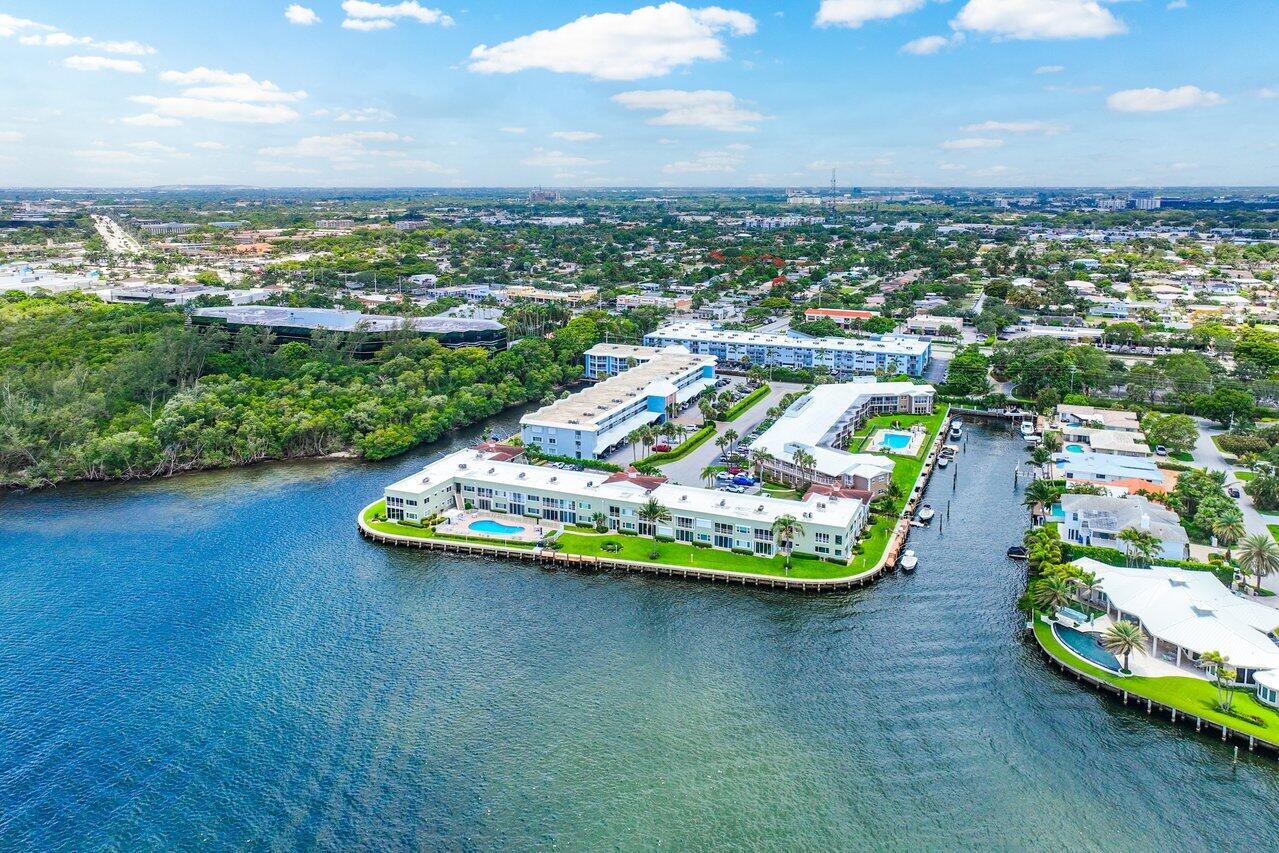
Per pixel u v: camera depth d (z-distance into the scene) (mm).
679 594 180000
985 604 175750
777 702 143500
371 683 148875
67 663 155125
